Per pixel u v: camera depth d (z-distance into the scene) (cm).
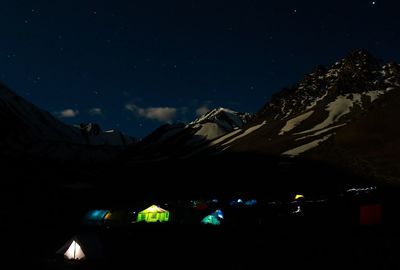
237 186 11462
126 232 4322
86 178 17038
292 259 2409
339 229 3353
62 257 2769
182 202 7150
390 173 10244
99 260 2681
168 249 3094
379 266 2080
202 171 15525
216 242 3284
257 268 2256
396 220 3406
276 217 4853
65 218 5791
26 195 8606
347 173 10925
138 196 10838
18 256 2745
